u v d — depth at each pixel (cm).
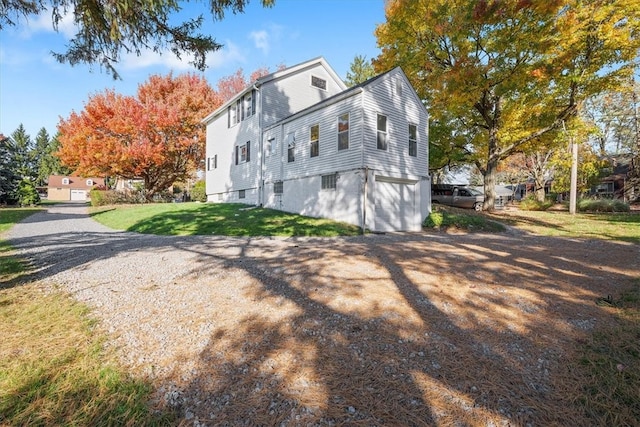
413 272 477
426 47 1587
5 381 206
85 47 471
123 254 649
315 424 174
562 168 2525
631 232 1076
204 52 525
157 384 208
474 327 290
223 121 2070
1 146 2553
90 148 2167
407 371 222
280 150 1540
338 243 804
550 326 291
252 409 186
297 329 285
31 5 428
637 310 325
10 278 466
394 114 1248
